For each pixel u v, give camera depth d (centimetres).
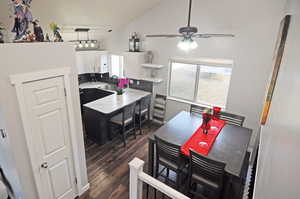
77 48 459
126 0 329
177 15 377
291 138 39
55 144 217
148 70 455
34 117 190
